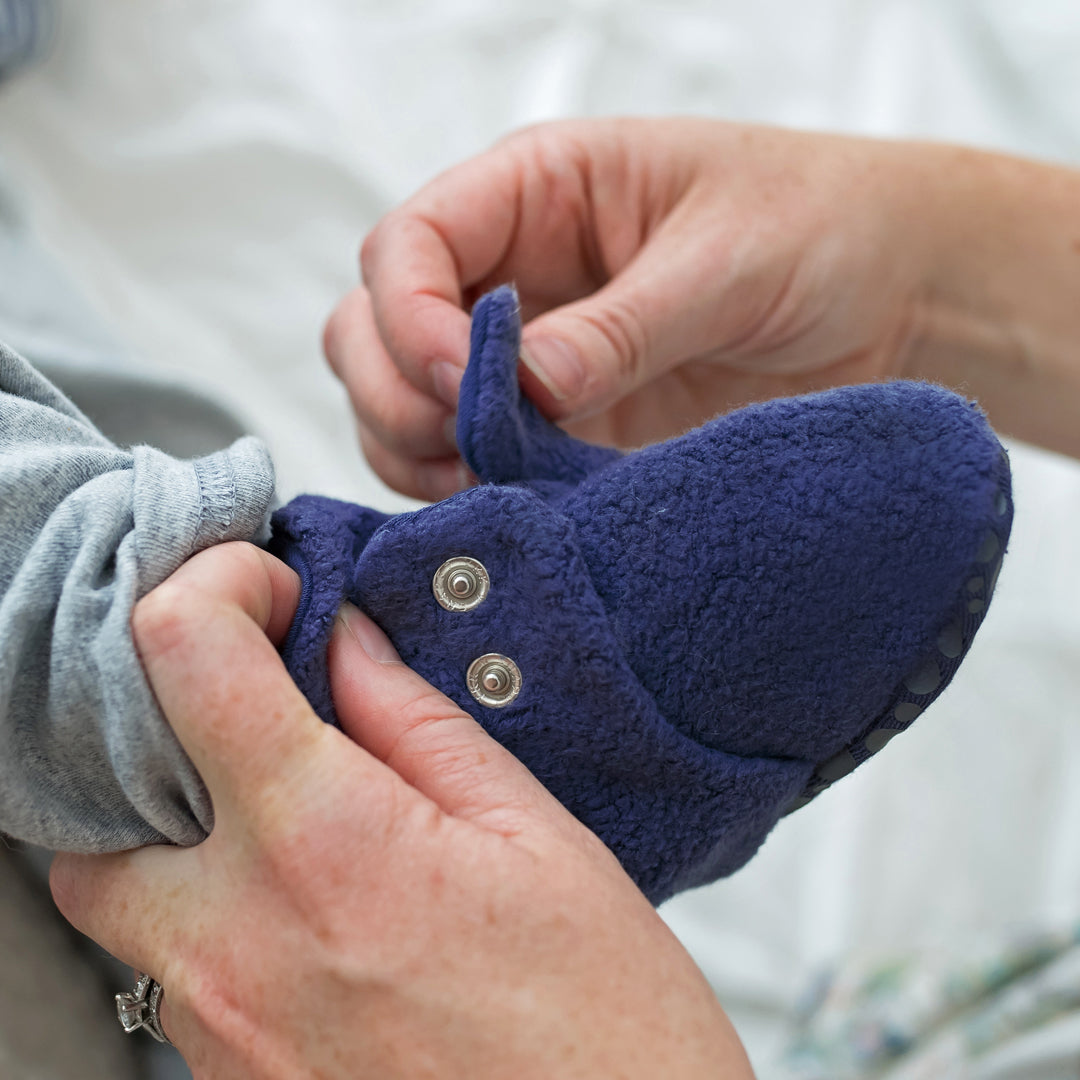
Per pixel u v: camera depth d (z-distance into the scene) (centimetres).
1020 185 92
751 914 128
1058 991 108
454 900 47
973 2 161
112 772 51
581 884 48
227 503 52
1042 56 157
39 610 47
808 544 52
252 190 144
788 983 124
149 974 52
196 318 141
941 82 161
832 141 90
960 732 136
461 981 46
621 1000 47
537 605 52
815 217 85
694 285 79
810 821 132
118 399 87
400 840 47
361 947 46
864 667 54
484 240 82
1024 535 145
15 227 102
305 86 147
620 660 52
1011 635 140
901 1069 110
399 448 84
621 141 84
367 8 153
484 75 153
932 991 114
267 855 47
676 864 57
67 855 55
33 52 140
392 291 76
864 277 88
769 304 86
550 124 87
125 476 52
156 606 46
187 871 51
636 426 99
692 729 54
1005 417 103
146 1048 75
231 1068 49
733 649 53
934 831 132
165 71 146
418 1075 46
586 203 85
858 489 52
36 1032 65
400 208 82
